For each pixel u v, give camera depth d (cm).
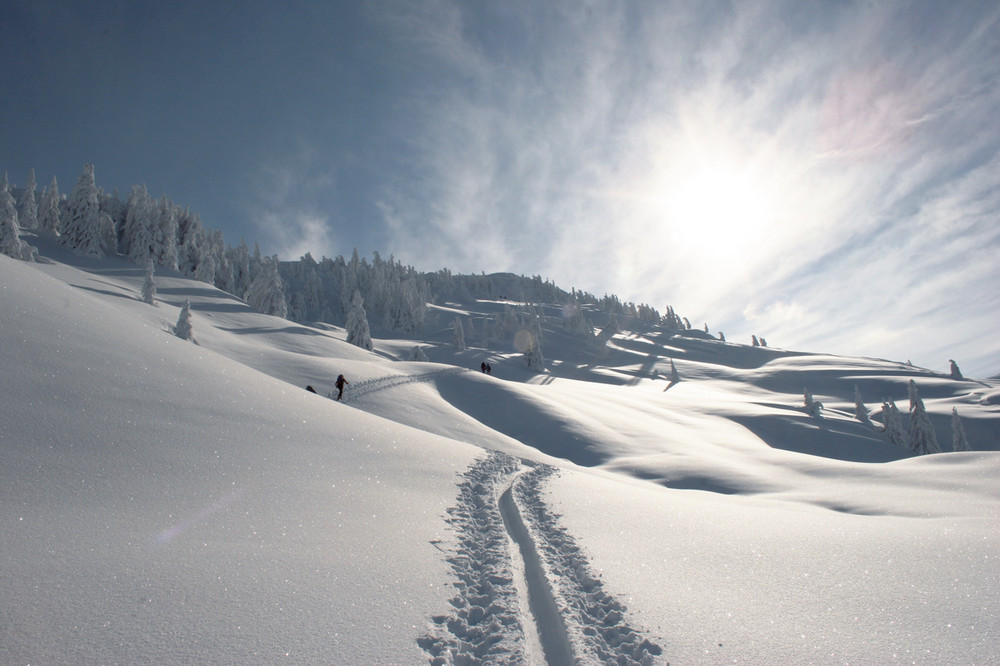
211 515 500
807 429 4162
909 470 1445
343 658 307
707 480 1552
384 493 682
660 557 520
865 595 412
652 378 9875
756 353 13862
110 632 296
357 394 2233
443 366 3528
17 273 1070
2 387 606
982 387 7862
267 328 5550
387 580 427
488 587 446
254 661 290
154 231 7212
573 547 545
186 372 951
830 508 1037
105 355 835
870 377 9175
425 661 319
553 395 3466
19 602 305
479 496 765
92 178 6594
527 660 333
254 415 866
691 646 344
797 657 323
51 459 514
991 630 340
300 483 646
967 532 573
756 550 542
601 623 387
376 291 12938
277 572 406
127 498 493
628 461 1892
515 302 19638
